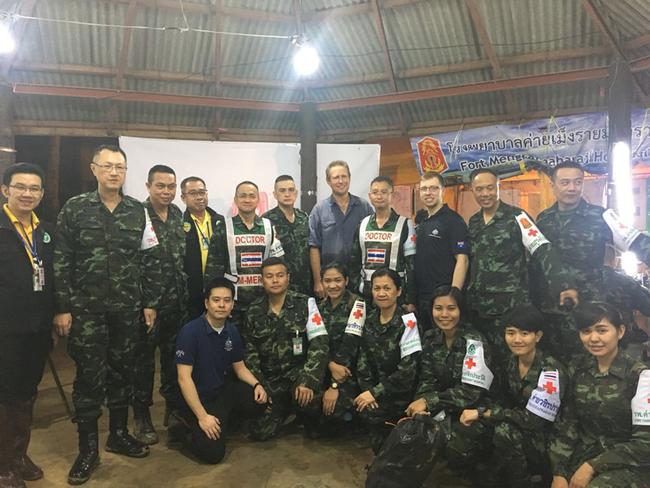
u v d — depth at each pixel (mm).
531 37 4469
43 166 6273
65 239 2805
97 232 2854
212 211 3951
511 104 4875
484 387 2689
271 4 4555
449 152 5156
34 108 4809
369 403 3004
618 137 4273
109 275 2881
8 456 2639
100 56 4668
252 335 3355
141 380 3295
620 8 3996
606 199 4387
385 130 5457
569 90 4711
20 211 2621
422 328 3404
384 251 3465
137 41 4617
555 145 4770
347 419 3271
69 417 3711
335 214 3877
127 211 2971
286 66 5066
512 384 2705
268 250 3564
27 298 2627
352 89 5246
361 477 2824
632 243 2816
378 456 2537
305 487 2717
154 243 3086
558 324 3014
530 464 2596
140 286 3047
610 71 4266
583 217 3053
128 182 5016
